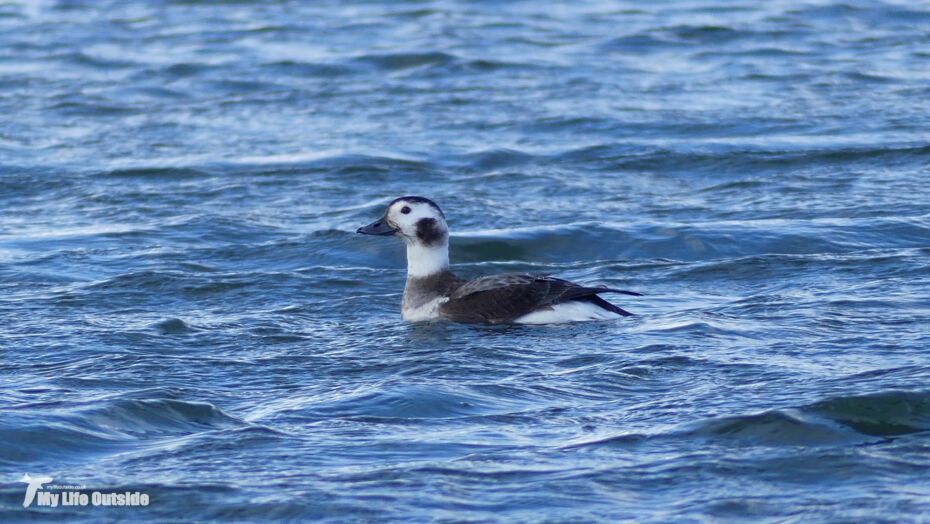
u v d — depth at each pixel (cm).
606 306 1469
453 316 1475
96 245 1938
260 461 994
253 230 2030
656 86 3244
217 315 1534
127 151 2680
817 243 1842
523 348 1330
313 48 3859
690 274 1691
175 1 4759
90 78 3512
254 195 2286
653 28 4041
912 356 1235
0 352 1352
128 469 982
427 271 1522
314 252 1864
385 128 2850
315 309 1562
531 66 3544
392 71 3553
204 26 4284
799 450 984
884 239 1864
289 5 4678
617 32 3997
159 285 1672
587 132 2759
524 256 1862
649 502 906
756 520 872
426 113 3005
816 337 1327
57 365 1297
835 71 3356
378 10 4522
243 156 2603
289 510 905
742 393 1129
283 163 2528
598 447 1009
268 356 1329
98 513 907
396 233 1524
